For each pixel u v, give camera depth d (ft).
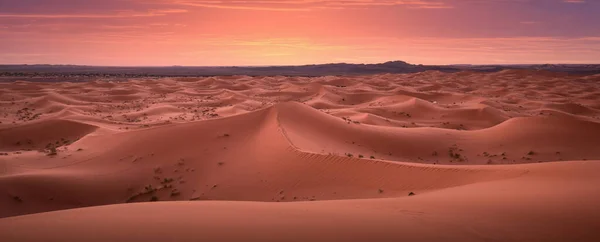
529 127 145.89
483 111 243.81
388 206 36.22
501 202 36.83
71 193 80.84
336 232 27.27
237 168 90.02
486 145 136.26
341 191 69.72
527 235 27.91
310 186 73.97
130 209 34.94
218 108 274.36
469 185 55.36
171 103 303.27
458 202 37.52
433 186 63.77
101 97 346.95
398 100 310.86
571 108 316.60
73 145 123.75
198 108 286.46
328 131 127.54
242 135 112.47
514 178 57.47
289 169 81.87
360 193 67.62
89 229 27.66
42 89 382.83
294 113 129.70
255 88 464.65
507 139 139.54
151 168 95.14
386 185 67.82
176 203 38.11
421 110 259.80
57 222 29.81
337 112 236.84
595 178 50.96
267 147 98.07
